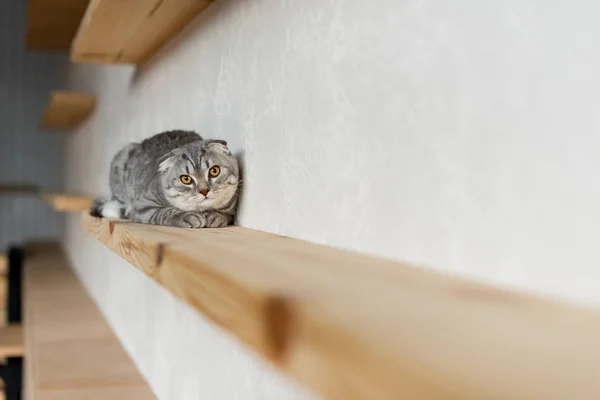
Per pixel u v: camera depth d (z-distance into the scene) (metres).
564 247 0.49
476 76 0.58
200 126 1.38
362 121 0.76
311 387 0.39
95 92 2.98
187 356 1.33
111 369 1.79
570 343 0.36
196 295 0.61
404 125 0.68
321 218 0.85
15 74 4.75
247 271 0.56
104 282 2.51
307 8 0.89
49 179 4.91
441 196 0.62
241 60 1.13
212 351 1.17
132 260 0.92
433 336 0.36
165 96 1.68
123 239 1.00
